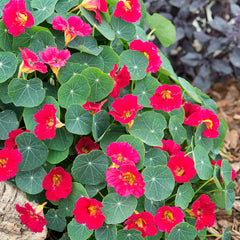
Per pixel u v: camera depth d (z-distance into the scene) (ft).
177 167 3.25
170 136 3.49
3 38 3.20
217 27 4.98
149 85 3.36
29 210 3.09
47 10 3.23
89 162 3.13
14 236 3.17
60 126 3.06
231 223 3.85
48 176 3.10
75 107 3.12
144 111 3.38
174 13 5.35
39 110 3.03
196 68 5.36
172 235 3.20
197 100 3.52
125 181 3.02
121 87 3.25
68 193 3.13
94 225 3.04
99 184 3.19
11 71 3.10
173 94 3.24
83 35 3.19
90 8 3.24
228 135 4.74
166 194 3.18
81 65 3.19
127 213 3.10
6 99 3.15
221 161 3.43
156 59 3.34
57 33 3.30
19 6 3.13
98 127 3.20
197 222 3.24
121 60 3.34
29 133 3.09
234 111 5.08
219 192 3.54
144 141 3.16
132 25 3.45
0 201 3.10
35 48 3.23
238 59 4.98
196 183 3.55
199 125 3.39
